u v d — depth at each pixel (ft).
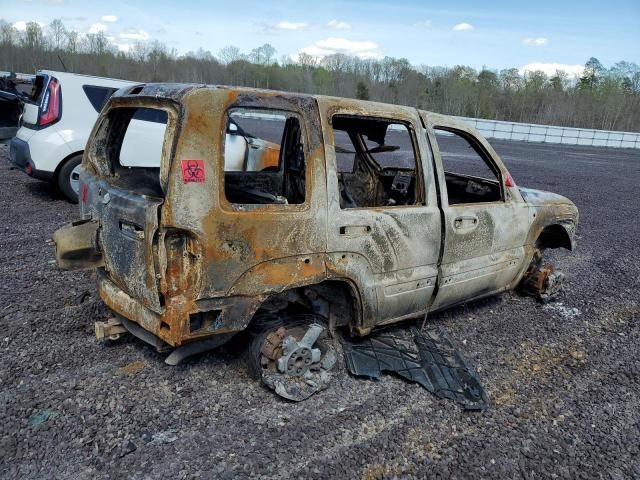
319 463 8.89
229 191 11.89
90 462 8.51
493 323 15.49
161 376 11.03
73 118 24.47
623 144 114.32
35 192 27.58
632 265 22.62
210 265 8.95
